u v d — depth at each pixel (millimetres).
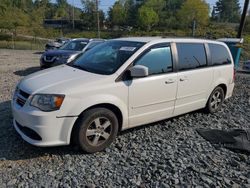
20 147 4250
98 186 3420
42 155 4066
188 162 4059
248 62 17156
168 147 4516
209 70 5824
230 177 3740
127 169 3818
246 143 4766
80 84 4027
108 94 4195
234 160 4172
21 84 4316
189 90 5406
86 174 3662
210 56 5938
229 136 5043
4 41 42062
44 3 82312
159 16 91062
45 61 11211
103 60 4766
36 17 58500
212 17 105938
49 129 3814
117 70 4367
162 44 4969
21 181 3461
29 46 36500
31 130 3908
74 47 11969
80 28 87125
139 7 93375
